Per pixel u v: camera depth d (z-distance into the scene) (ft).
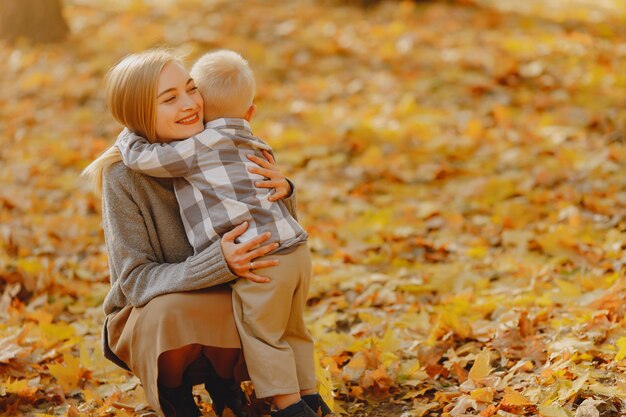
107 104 12.41
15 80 36.29
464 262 20.92
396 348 15.44
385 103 32.86
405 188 26.37
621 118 29.48
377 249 22.29
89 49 39.32
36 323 18.08
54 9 40.60
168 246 12.32
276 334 11.93
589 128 29.30
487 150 28.37
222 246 11.60
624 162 26.08
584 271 19.40
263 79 35.65
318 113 32.30
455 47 37.70
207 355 12.54
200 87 12.43
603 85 32.94
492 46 37.40
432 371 15.06
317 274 20.52
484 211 24.18
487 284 19.25
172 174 11.85
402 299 18.80
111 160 12.26
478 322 16.74
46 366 15.90
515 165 27.04
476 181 25.96
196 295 11.87
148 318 11.76
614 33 39.75
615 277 18.12
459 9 42.86
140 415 13.79
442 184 26.58
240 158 12.09
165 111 11.96
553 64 35.27
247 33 40.09
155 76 11.93
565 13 42.75
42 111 33.42
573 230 21.42
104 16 44.47
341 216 24.54
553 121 29.96
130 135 12.23
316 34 39.83
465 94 33.06
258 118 32.24
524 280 19.12
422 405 13.64
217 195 11.82
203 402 14.23
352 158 28.86
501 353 15.16
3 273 20.10
